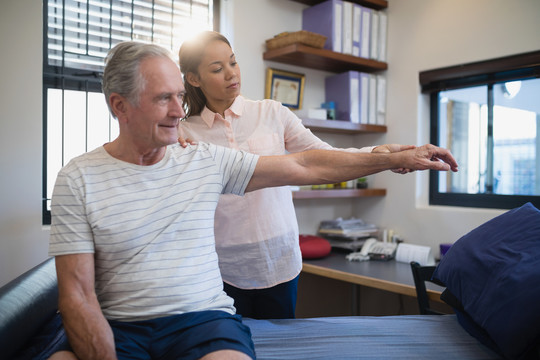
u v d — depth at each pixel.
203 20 2.58
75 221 0.97
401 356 1.27
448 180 2.80
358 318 1.61
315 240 2.73
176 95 1.02
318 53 2.59
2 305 1.10
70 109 2.25
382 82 2.99
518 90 2.44
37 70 2.03
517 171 2.46
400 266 2.49
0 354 0.98
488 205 2.58
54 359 0.89
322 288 2.99
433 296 1.90
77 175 0.99
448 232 2.65
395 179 2.96
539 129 2.36
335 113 2.94
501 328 1.20
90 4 2.28
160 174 1.06
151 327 0.99
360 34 2.85
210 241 1.09
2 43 1.96
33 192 2.03
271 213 1.58
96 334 0.89
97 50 2.31
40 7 2.03
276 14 2.78
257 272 1.59
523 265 1.27
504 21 2.42
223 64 1.49
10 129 1.98
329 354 1.28
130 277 0.99
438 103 2.85
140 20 2.41
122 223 0.99
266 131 1.59
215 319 1.02
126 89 0.99
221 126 1.57
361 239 2.95
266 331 1.46
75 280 0.94
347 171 1.17
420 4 2.81
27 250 2.03
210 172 1.12
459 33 2.62
